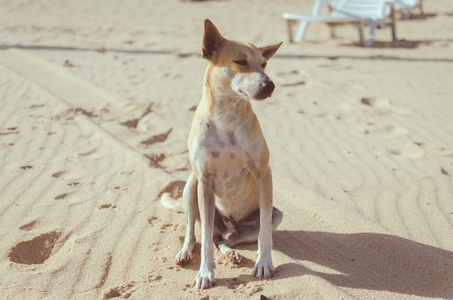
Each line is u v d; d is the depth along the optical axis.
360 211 2.14
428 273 1.78
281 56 4.98
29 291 1.66
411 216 2.10
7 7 8.15
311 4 9.59
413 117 3.13
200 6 9.29
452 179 2.38
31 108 3.17
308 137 2.89
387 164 2.54
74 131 2.87
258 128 1.77
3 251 1.83
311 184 2.37
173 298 1.63
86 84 3.80
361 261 1.85
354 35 6.37
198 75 4.23
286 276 1.71
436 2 9.14
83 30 6.43
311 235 2.00
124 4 9.27
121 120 3.09
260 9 8.91
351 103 3.43
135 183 2.33
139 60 4.73
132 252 1.86
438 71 4.27
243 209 1.94
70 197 2.20
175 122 3.05
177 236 1.97
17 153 2.57
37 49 4.97
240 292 1.66
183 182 2.36
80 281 1.71
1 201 2.13
